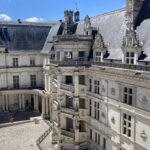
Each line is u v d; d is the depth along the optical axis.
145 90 28.78
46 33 74.00
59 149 45.34
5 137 52.75
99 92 38.75
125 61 33.31
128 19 36.78
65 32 54.16
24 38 71.38
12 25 72.12
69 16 54.09
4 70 67.75
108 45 39.47
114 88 34.75
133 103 30.83
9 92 67.88
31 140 51.09
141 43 32.41
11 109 70.06
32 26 73.88
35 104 69.38
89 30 43.97
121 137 33.62
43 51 67.56
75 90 41.84
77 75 41.66
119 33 38.47
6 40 69.50
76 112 42.25
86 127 43.03
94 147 41.06
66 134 44.25
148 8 35.53
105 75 36.44
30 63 69.88
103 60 38.50
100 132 38.97
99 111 39.09
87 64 41.84
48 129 54.94
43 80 70.69
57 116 46.50
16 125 60.00
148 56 30.22
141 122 29.72
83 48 43.22
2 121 62.00
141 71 29.41
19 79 69.50
